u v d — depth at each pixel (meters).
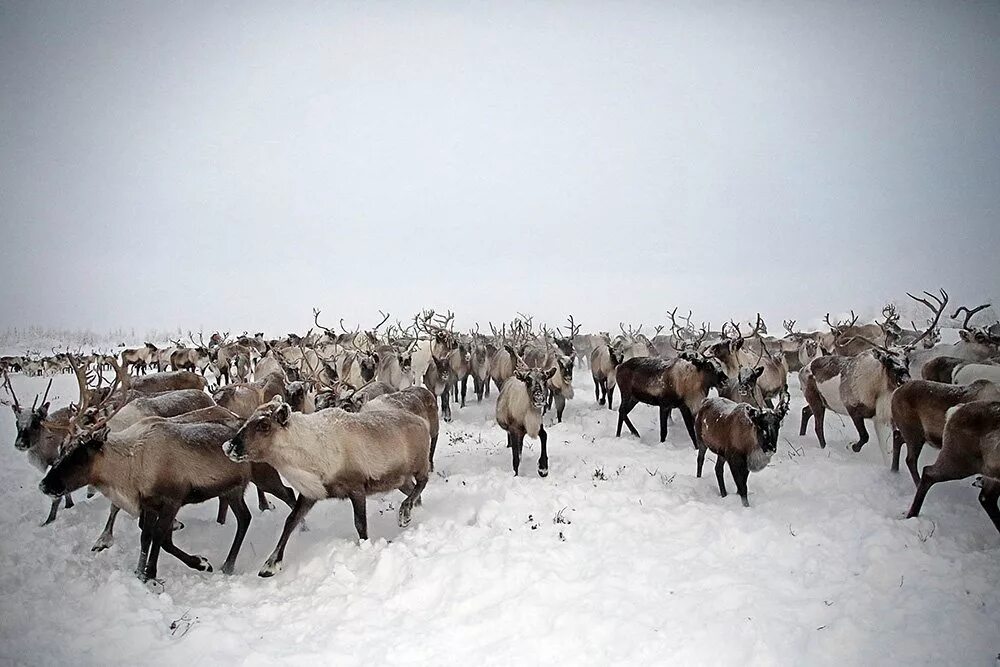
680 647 5.27
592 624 5.59
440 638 5.57
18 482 10.80
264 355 20.31
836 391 11.28
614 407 17.08
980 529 7.36
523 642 5.42
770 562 6.78
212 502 9.61
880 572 6.31
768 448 8.41
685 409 12.42
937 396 8.30
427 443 8.48
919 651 5.12
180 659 5.39
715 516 8.08
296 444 7.20
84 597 6.26
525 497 8.92
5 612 5.89
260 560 7.68
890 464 10.10
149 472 6.93
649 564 6.73
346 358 18.20
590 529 7.74
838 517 7.76
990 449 6.84
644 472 10.41
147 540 7.02
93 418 8.26
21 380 27.45
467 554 6.94
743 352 14.20
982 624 5.39
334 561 7.23
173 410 9.37
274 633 5.81
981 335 13.55
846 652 5.15
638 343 22.47
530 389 10.45
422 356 17.88
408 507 8.35
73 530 8.34
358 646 5.53
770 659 5.09
